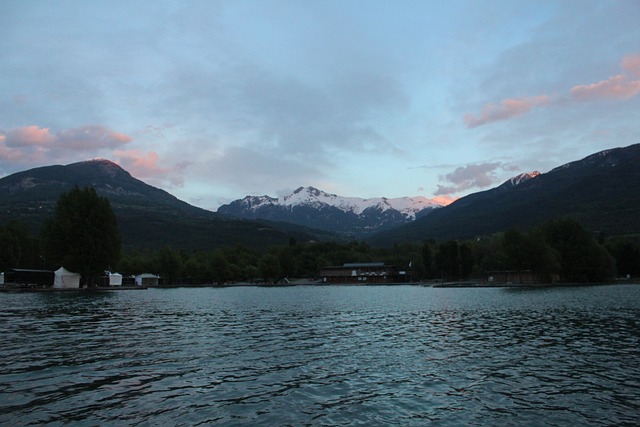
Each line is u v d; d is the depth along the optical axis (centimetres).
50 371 1992
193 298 8594
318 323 4122
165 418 1405
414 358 2414
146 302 6994
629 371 2092
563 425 1396
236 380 1898
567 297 7794
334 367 2178
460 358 2416
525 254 14438
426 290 13038
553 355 2486
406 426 1374
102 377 1898
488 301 7231
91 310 5203
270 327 3781
